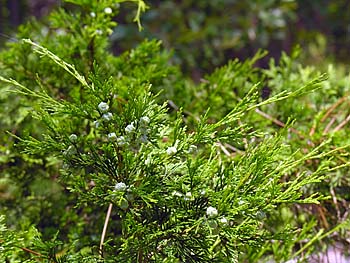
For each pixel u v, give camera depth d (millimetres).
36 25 676
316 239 542
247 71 680
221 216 377
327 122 657
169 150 397
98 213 592
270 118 621
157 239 396
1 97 621
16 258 495
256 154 407
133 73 598
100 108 391
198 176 401
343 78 692
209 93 651
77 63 570
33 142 404
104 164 406
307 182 397
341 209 574
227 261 400
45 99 409
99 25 573
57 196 612
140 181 403
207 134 406
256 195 388
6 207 619
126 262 396
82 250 545
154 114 400
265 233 436
